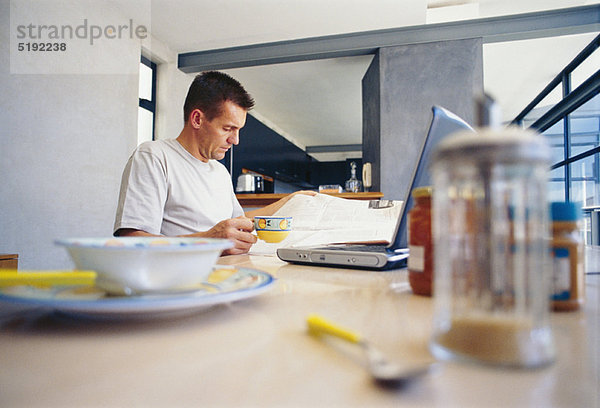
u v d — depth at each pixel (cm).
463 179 23
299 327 30
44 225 226
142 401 18
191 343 26
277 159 595
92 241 38
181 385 20
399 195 329
